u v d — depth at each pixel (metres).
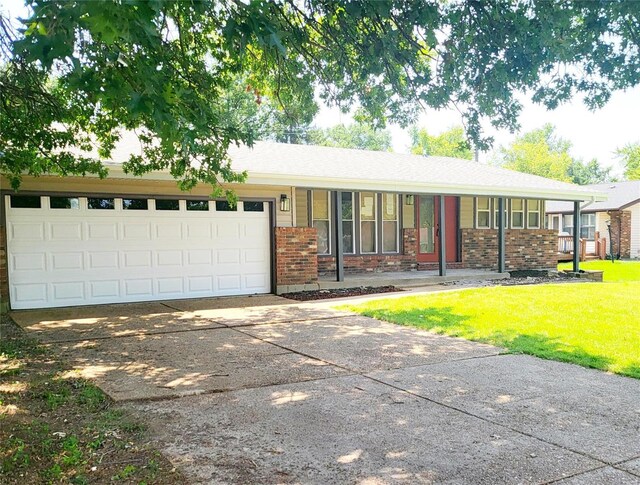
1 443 3.53
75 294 9.78
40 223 9.43
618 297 10.69
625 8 4.60
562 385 4.98
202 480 3.04
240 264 11.51
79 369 5.50
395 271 15.41
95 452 3.42
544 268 18.00
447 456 3.38
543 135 58.47
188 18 5.25
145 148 7.67
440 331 7.54
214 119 5.30
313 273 12.24
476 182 14.38
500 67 5.29
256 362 5.84
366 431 3.81
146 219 10.42
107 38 2.49
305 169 12.30
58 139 7.32
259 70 6.90
